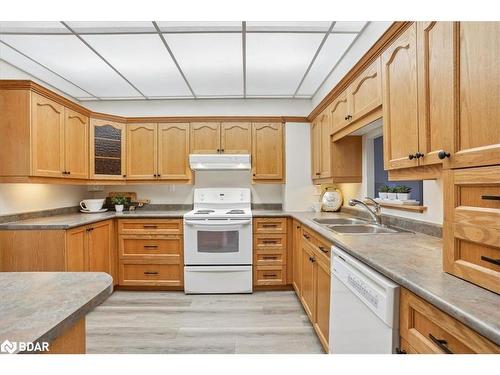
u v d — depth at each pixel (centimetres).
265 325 230
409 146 131
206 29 210
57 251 231
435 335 81
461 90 91
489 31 80
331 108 261
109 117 321
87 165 303
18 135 224
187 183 342
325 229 196
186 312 254
